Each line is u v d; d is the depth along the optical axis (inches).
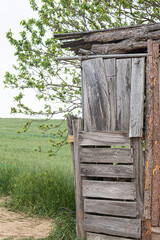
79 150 180.7
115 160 169.9
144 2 281.0
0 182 307.1
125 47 179.3
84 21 297.1
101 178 187.2
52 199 253.9
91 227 176.4
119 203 168.9
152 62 167.0
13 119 1392.7
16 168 345.1
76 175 183.6
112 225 170.1
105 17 288.0
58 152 567.2
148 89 165.8
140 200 165.6
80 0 290.8
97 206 174.6
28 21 290.4
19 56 291.3
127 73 173.3
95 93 180.1
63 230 192.5
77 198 183.3
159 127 163.6
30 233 197.3
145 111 167.2
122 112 173.0
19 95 276.5
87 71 183.5
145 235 163.0
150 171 162.9
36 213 247.1
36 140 745.6
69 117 187.5
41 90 286.0
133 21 292.8
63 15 297.9
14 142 700.7
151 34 172.9
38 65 287.0
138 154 166.1
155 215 162.6
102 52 186.2
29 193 266.1
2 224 210.2
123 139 168.7
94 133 176.4
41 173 308.2
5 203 263.0
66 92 292.5
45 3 299.1
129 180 173.0
